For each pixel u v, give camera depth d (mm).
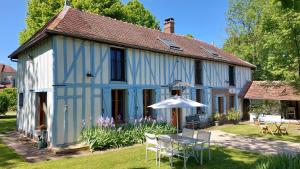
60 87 9344
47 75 9797
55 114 9148
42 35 9461
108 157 7957
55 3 20562
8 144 10281
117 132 10031
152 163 7273
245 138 11570
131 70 11938
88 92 10180
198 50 17062
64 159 7797
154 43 13734
